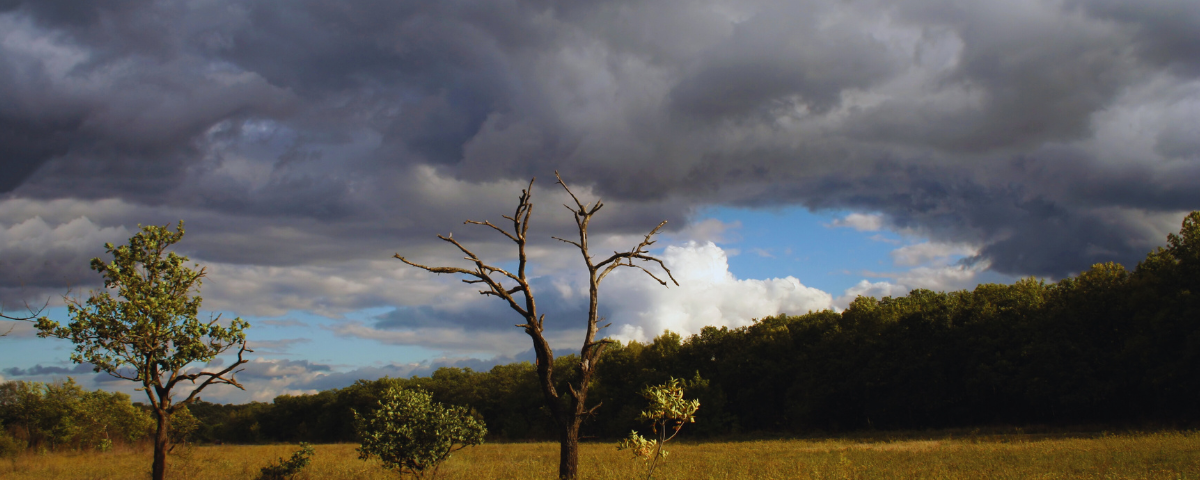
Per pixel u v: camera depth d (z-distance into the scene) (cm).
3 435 4094
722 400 7281
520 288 1579
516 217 1570
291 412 14762
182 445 2759
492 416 10475
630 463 2520
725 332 8362
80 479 2420
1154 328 4269
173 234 1792
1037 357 5003
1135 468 1942
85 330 1639
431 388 11231
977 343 5541
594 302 1616
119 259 1712
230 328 1767
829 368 6569
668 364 8569
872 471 2169
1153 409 4784
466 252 1516
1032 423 5538
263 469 2211
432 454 1819
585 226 1645
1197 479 1736
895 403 5997
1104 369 4791
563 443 1546
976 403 5744
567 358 8856
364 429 1845
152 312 1680
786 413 7025
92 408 4822
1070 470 1984
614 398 8125
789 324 7850
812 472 2167
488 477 2162
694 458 2986
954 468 2181
